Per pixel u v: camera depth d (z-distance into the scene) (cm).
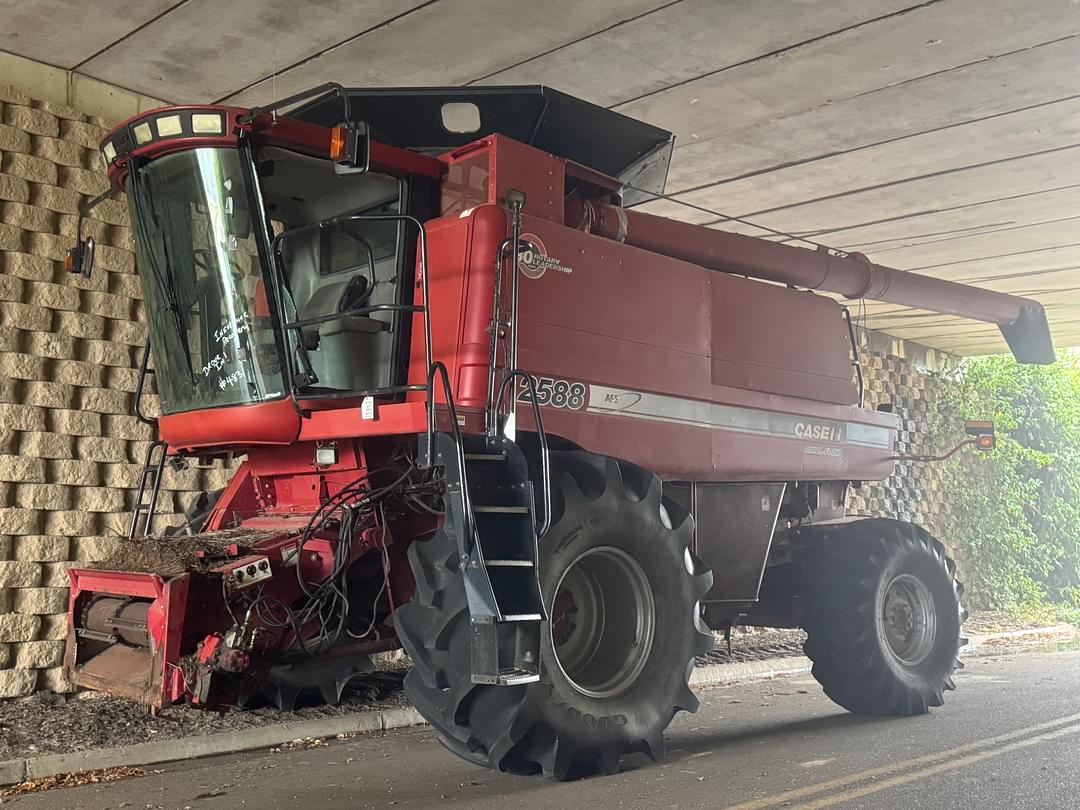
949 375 1762
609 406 575
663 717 516
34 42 727
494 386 517
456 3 677
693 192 1067
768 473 683
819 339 740
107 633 553
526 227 546
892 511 1534
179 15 690
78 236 636
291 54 753
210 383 565
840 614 697
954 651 746
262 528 600
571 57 761
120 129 567
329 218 612
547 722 466
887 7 682
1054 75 782
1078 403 1877
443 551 473
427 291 488
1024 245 1249
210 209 554
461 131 633
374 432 515
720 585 672
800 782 487
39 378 721
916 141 919
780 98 831
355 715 655
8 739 570
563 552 483
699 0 674
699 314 642
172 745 562
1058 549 1814
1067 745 581
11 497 706
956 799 451
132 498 771
